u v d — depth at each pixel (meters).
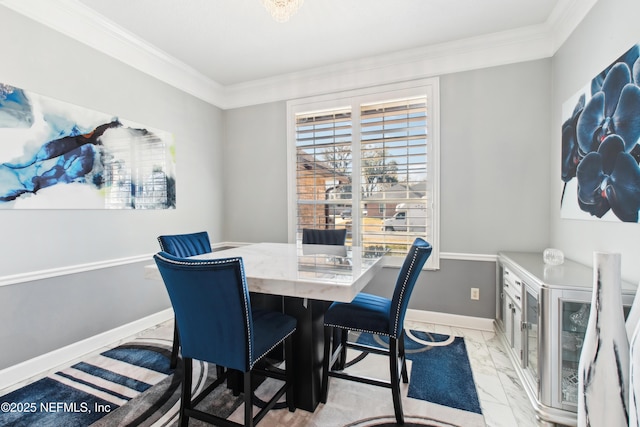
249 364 1.29
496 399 1.74
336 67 3.15
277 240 3.58
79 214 2.29
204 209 3.52
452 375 1.99
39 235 2.06
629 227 1.51
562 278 1.65
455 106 2.81
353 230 3.18
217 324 1.29
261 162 3.63
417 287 2.96
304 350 1.65
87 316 2.35
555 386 1.53
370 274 1.69
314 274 1.53
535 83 2.57
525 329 1.84
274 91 3.52
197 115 3.41
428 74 2.88
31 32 2.01
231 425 1.33
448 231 2.86
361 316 1.64
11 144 1.91
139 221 2.75
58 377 1.99
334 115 3.28
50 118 2.10
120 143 2.58
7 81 1.89
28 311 2.01
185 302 1.32
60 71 2.17
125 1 2.15
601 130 1.75
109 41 2.47
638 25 1.45
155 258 1.36
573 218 2.10
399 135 3.00
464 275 2.82
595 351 1.21
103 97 2.45
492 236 2.72
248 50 2.85
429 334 2.66
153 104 2.89
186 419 1.44
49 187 2.10
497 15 2.34
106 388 1.86
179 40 2.67
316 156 3.35
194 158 3.38
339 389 1.85
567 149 2.20
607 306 1.20
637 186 1.45
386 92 3.04
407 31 2.54
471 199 2.78
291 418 1.59
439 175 2.87
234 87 3.66
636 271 1.46
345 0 2.16
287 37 2.63
